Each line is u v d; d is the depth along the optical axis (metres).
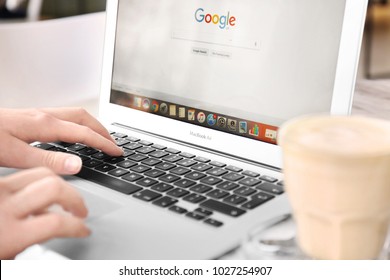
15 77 1.44
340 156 0.40
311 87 0.68
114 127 0.88
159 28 0.83
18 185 0.56
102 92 0.91
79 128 0.75
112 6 0.89
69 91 1.56
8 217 0.53
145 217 0.58
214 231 0.55
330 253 0.45
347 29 0.64
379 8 3.45
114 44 0.89
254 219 0.57
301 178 0.43
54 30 1.48
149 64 0.85
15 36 1.41
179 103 0.81
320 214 0.43
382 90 0.98
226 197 0.63
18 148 0.70
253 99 0.74
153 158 0.75
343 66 0.65
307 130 0.45
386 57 2.56
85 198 0.63
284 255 0.47
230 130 0.76
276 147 0.71
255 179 0.68
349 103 0.65
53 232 0.52
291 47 0.70
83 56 1.56
